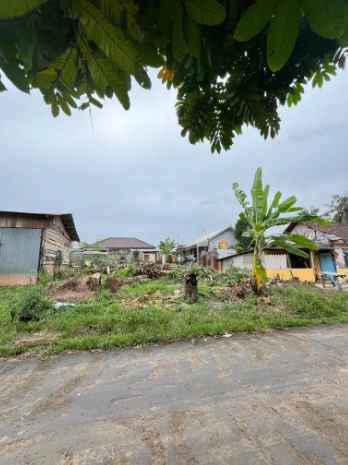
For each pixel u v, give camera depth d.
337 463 1.26
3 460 1.30
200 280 8.88
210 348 3.02
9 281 8.34
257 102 1.33
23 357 2.75
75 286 6.86
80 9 0.60
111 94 0.80
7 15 0.44
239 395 1.95
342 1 0.49
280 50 0.54
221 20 0.58
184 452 1.34
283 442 1.41
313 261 11.76
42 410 1.76
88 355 2.80
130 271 9.98
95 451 1.36
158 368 2.46
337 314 4.73
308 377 2.26
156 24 0.65
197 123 1.45
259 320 4.12
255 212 6.25
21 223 8.83
